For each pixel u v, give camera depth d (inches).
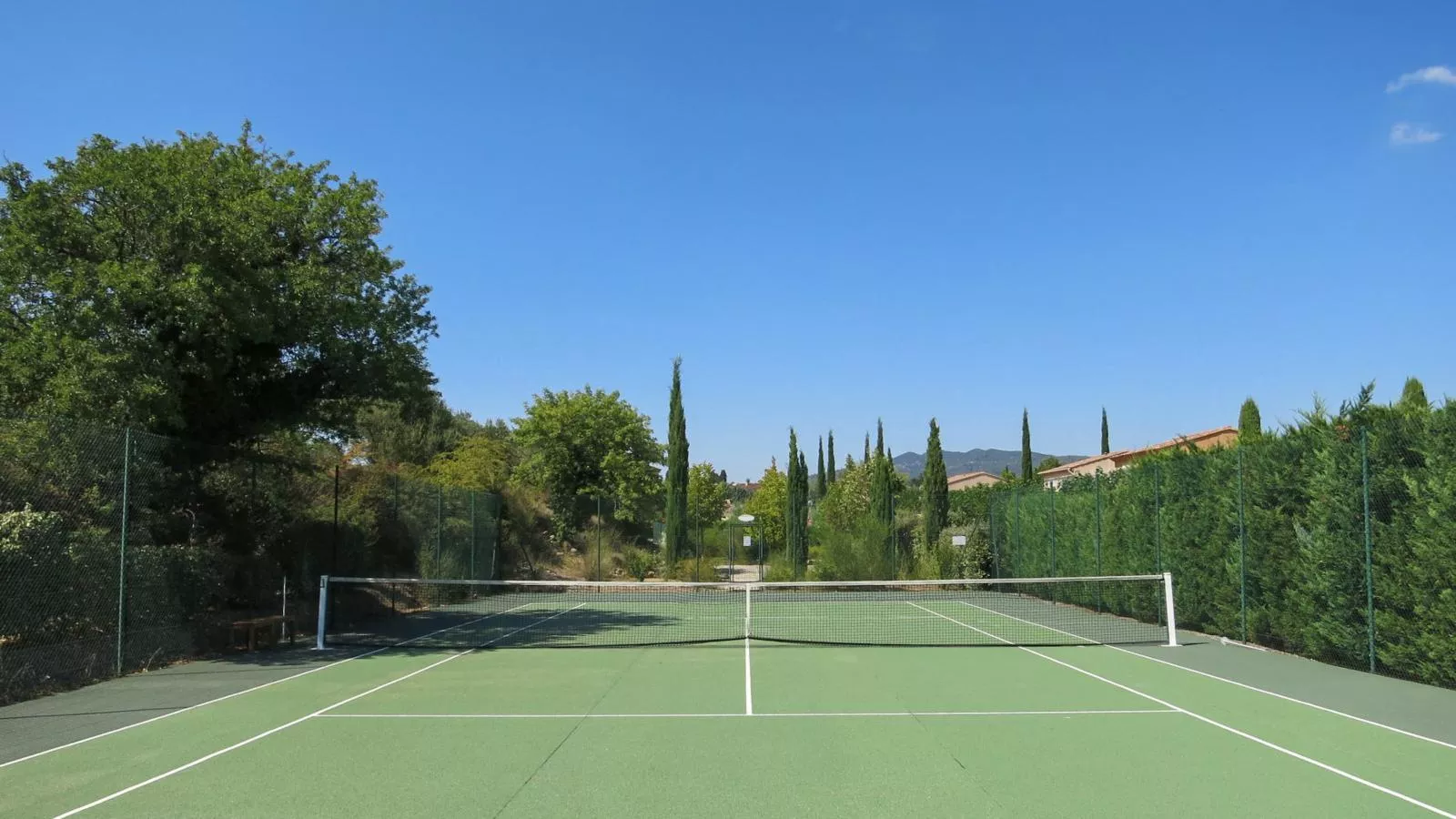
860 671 510.3
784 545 1863.9
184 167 548.4
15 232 504.7
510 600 1076.5
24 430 430.6
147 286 499.5
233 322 544.4
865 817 247.8
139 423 522.0
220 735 350.6
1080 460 2650.1
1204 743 329.7
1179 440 840.3
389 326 676.1
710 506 1991.9
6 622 419.2
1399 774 288.0
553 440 1557.6
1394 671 463.5
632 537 1656.0
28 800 267.0
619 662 552.1
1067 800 262.1
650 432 1656.0
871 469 1723.7
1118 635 670.5
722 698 427.5
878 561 1219.9
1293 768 295.0
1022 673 494.3
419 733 354.9
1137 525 764.0
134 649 509.4
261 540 682.8
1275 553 553.6
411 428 1606.8
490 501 1215.6
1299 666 507.5
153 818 250.4
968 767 298.7
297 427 722.2
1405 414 455.8
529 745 332.8
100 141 554.3
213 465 613.9
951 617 830.5
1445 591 411.5
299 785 281.0
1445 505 411.5
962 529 1275.8
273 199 576.4
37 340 494.3
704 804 260.1
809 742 336.5
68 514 460.4
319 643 619.5
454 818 248.8
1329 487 496.1
